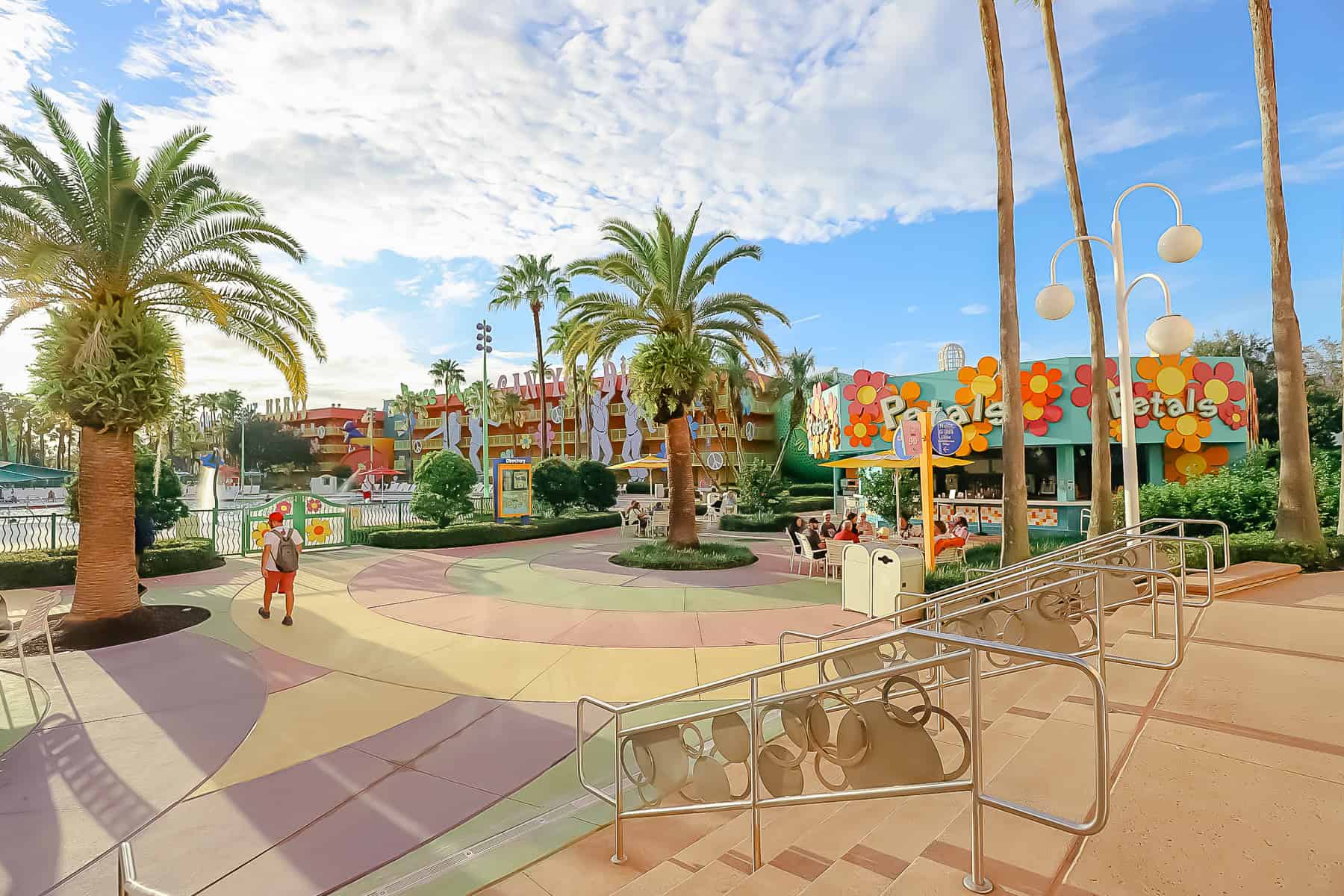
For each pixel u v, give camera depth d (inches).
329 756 201.8
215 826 161.8
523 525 850.1
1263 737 133.6
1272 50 400.2
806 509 1246.9
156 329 382.6
